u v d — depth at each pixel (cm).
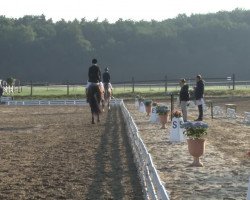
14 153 1588
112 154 1542
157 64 13238
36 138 1992
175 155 1514
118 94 5241
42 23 14612
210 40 13562
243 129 2312
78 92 5862
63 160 1441
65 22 13738
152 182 923
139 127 2408
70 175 1213
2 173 1250
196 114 3278
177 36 13600
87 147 1708
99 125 2512
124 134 2094
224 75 13138
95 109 2588
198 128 1323
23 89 6662
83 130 2280
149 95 5119
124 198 974
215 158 1462
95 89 2570
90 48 13088
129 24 14525
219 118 2952
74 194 1012
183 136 1838
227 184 1105
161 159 1442
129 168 1300
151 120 2683
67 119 2941
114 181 1138
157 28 13988
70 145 1766
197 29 13738
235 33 13600
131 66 13188
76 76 12662
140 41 13438
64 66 12738
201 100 2561
